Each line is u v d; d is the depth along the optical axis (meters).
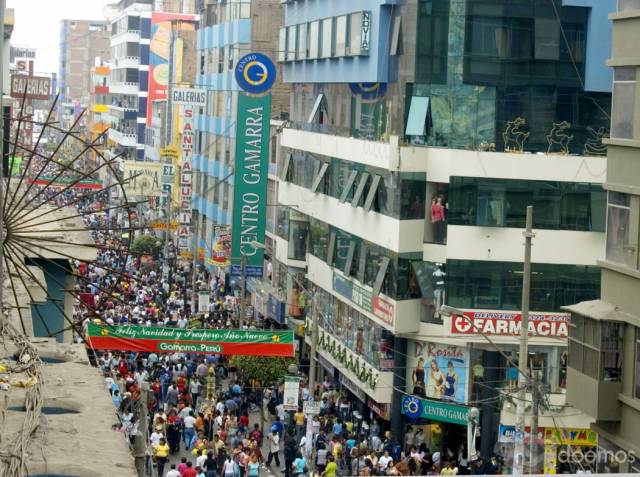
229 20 95.31
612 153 32.00
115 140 162.75
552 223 49.12
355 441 48.84
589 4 49.38
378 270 53.41
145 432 17.77
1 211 18.77
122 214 101.44
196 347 45.66
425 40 50.66
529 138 49.81
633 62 30.97
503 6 49.44
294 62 72.69
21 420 13.75
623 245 31.34
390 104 54.25
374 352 53.88
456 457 49.00
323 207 64.12
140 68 156.88
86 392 15.89
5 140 26.73
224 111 95.31
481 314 48.75
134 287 77.56
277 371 53.44
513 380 49.03
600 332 30.88
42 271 30.12
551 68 49.62
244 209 68.88
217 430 48.28
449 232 49.16
